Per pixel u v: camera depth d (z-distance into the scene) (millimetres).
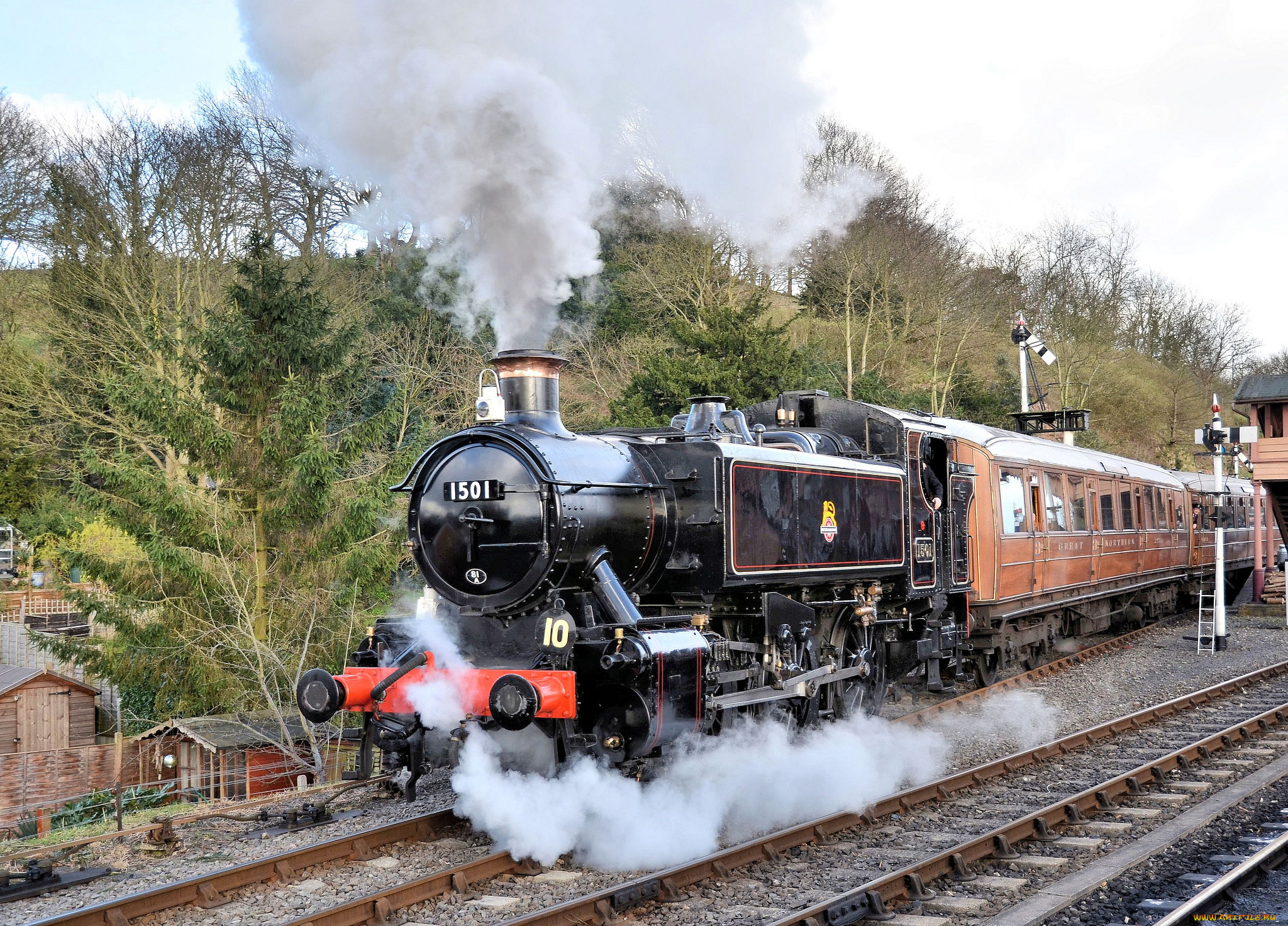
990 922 5336
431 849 6715
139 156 23531
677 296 26844
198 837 7238
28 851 6906
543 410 7270
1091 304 39969
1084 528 16578
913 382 30828
